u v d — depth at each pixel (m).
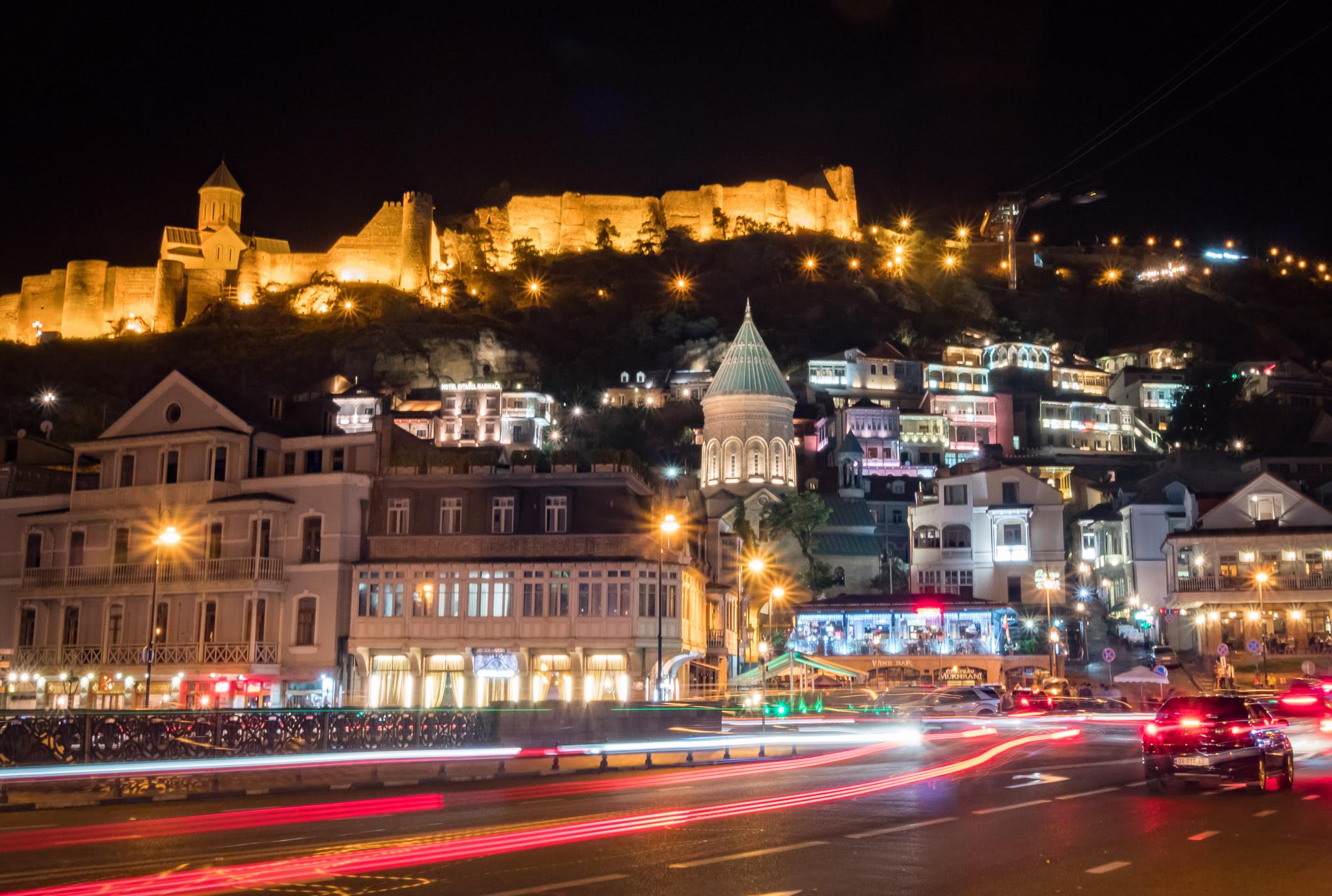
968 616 94.06
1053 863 16.98
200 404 63.22
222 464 61.72
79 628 62.41
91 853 18.50
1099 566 117.00
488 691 58.16
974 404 182.62
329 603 58.97
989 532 108.25
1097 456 175.00
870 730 50.72
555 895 14.65
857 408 171.38
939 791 27.03
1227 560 87.50
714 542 79.56
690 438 183.50
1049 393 194.12
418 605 58.88
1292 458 111.69
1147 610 105.50
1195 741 26.12
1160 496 111.38
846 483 145.38
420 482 60.78
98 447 64.19
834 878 15.79
